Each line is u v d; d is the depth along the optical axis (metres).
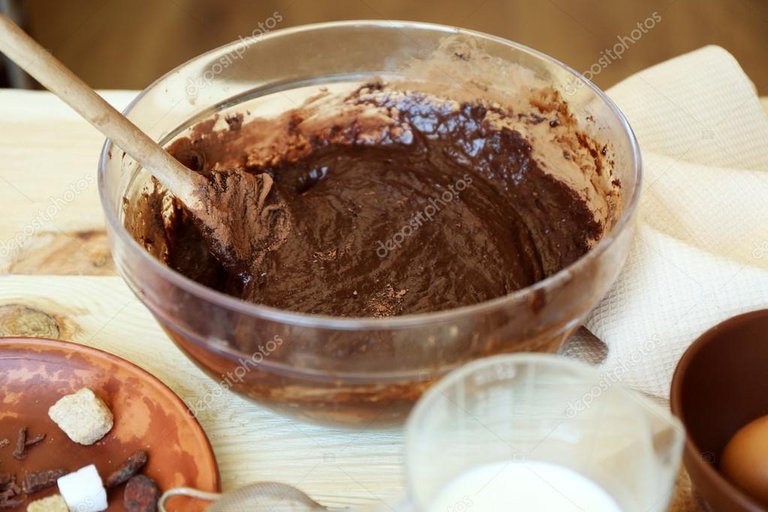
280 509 0.45
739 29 1.19
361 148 0.63
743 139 0.64
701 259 0.53
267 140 0.62
